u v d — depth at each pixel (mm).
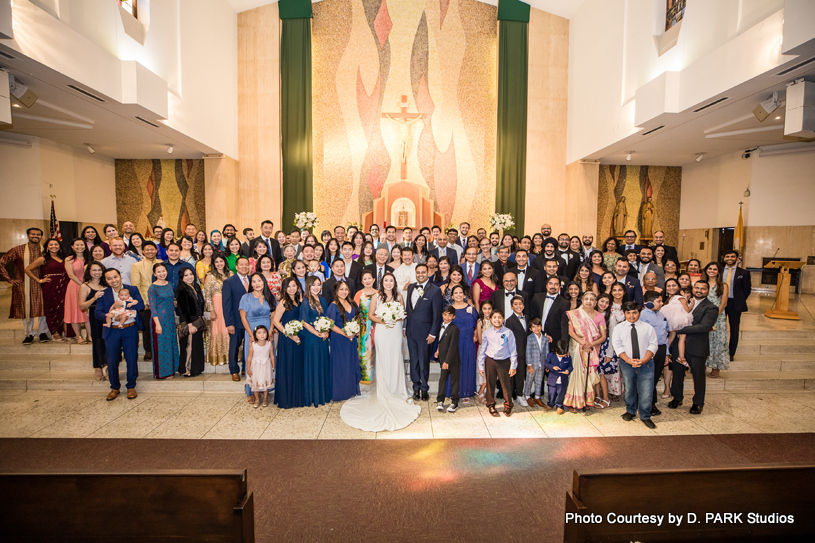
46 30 5184
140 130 8320
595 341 4520
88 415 4445
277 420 4328
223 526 1744
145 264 5473
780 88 5820
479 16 11406
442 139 11523
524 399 4805
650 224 12227
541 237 7195
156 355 5113
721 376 5543
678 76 6914
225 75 10391
